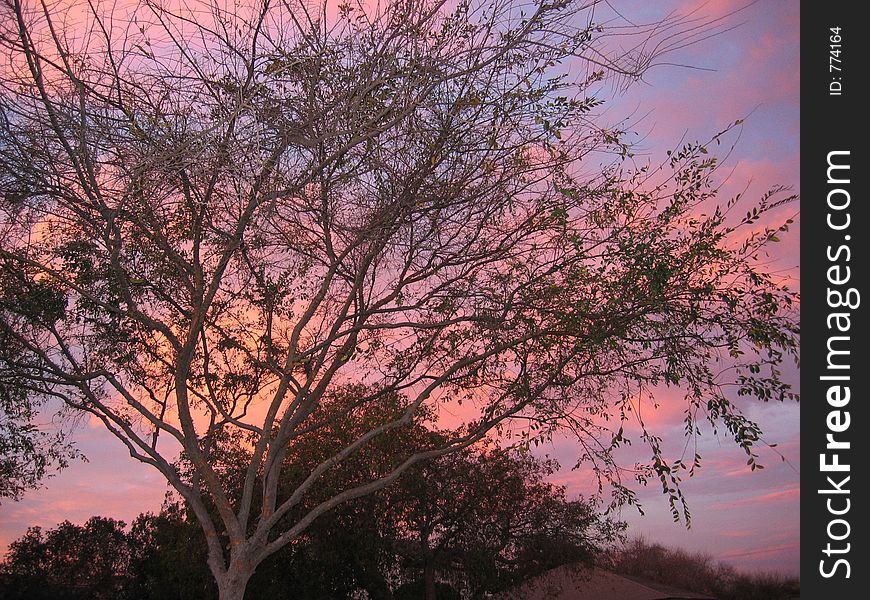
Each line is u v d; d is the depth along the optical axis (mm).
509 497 31625
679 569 51656
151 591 36094
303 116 12477
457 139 13281
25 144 12602
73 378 14500
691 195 13852
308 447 28438
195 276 15062
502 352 14656
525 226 14297
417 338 15984
